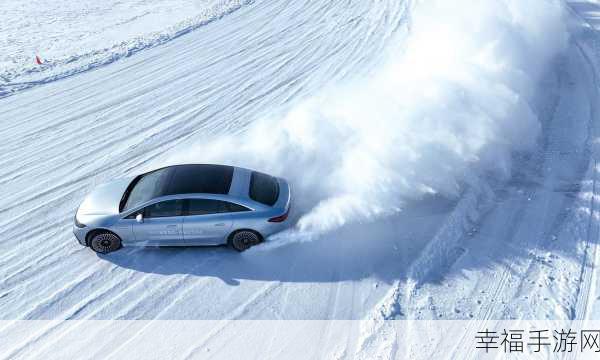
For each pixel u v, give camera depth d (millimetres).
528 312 13219
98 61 35750
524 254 15391
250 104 27219
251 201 15188
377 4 44219
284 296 14008
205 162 21250
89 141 24031
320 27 39812
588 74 28547
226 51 36125
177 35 40781
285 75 30969
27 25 49875
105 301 13914
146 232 15094
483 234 16344
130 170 21250
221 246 16047
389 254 15570
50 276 14953
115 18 51625
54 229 17375
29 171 21484
